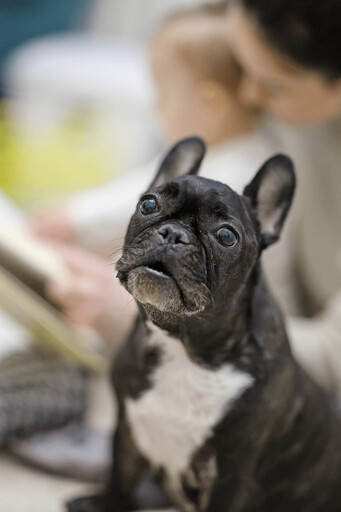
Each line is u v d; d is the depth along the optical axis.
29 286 1.48
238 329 1.05
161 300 0.90
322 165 1.85
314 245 1.90
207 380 1.06
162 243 0.90
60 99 3.04
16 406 1.50
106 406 1.74
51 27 3.62
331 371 1.54
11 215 1.86
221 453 1.09
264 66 1.53
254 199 1.09
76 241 1.86
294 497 1.20
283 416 1.10
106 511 1.25
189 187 0.95
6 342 1.72
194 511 1.19
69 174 2.98
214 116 1.92
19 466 1.50
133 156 3.03
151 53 1.99
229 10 1.64
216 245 0.94
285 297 1.87
